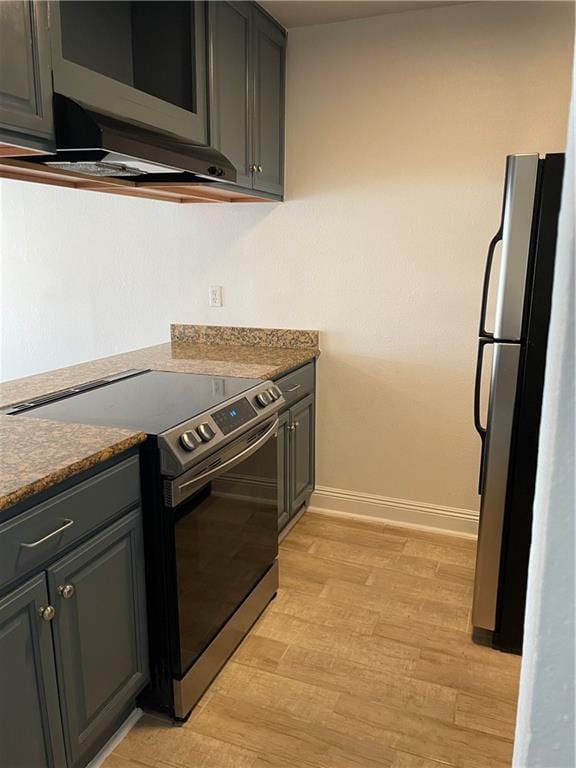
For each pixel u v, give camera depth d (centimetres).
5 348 371
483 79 259
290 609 238
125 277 336
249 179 262
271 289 311
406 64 268
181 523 172
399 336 294
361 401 307
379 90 275
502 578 209
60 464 137
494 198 267
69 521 140
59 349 360
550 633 33
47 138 156
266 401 221
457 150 268
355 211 289
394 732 178
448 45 261
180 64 225
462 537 298
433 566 270
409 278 287
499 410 199
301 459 297
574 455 31
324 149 288
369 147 281
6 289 362
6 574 124
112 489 155
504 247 190
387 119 276
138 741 175
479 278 276
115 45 229
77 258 343
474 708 188
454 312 283
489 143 263
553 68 249
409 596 246
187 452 169
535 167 182
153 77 232
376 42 271
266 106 273
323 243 297
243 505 211
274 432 230
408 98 271
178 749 172
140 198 306
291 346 311
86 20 215
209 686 196
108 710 162
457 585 254
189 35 220
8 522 123
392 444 306
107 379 233
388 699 191
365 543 291
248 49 254
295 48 284
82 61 215
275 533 241
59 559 139
